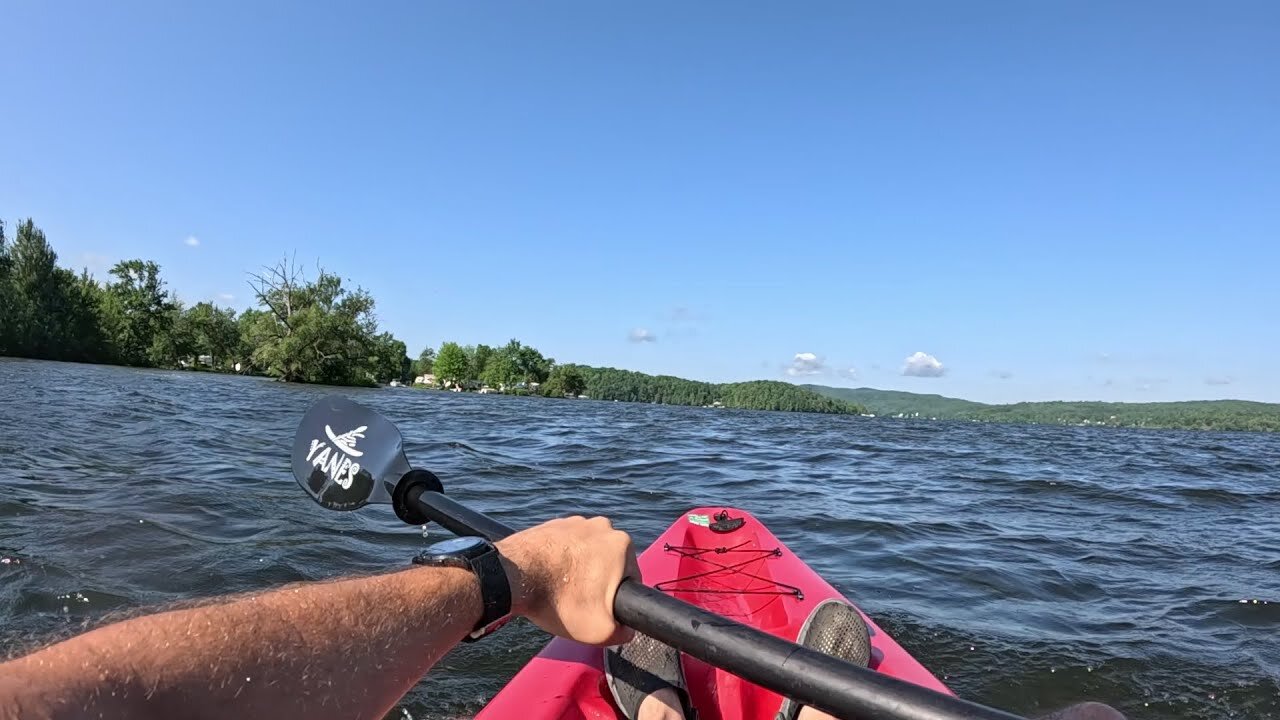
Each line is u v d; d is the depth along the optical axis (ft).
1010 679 12.25
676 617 3.47
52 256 172.55
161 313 207.21
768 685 3.24
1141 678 12.36
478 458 37.24
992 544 22.16
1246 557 21.35
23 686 1.78
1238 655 13.35
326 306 162.09
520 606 3.25
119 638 2.09
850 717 3.02
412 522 5.50
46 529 17.08
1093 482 39.78
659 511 25.00
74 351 174.91
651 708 6.36
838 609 7.48
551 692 6.91
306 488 5.71
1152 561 20.57
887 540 21.98
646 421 91.97
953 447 69.15
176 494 21.80
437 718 10.23
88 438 33.50
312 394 99.71
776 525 23.75
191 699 2.07
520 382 347.97
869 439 76.33
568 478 31.94
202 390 86.38
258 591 2.69
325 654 2.40
